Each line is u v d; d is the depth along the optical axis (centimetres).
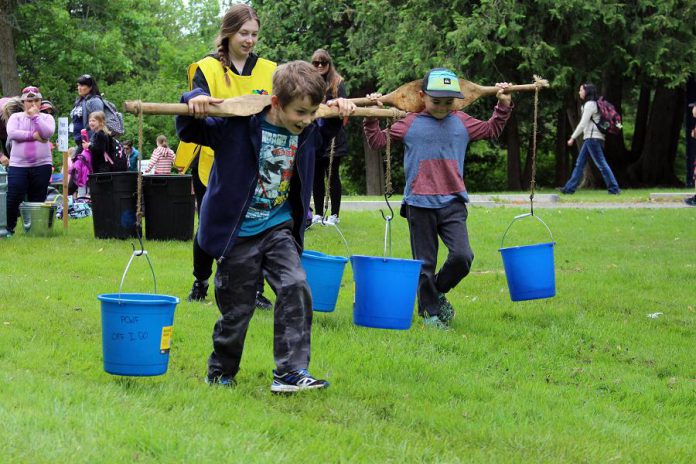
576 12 2516
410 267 632
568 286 967
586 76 2639
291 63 491
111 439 410
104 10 4066
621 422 533
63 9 3931
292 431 452
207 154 769
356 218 1530
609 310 854
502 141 3828
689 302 903
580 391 590
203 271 796
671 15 2583
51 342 635
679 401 586
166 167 2238
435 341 690
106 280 916
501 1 2534
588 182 2953
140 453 397
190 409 469
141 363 498
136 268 997
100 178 1229
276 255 512
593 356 692
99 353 609
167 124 4194
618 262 1146
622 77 2911
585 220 1551
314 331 703
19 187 1280
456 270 734
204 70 705
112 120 1546
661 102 3105
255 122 499
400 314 636
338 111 525
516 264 717
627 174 3145
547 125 3747
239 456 400
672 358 688
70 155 1836
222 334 521
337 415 495
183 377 544
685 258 1176
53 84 4116
